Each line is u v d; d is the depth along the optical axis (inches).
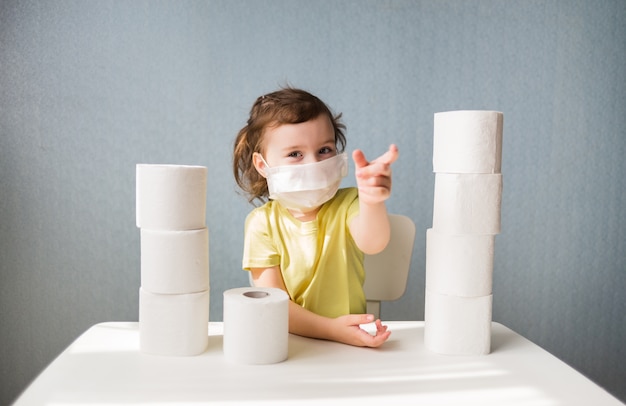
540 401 25.6
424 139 58.6
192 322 30.7
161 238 29.9
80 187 57.0
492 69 58.6
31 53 55.4
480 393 26.4
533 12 58.4
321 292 40.6
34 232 57.0
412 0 57.5
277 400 25.2
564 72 59.2
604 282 61.5
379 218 34.5
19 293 57.4
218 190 58.1
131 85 56.6
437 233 31.8
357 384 27.2
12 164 56.1
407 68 58.0
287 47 57.2
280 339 30.1
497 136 30.8
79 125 56.5
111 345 32.4
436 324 32.0
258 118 39.4
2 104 55.6
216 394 25.8
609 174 60.4
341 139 47.4
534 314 61.4
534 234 60.6
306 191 36.8
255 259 40.1
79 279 57.8
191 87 57.0
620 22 59.1
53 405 24.6
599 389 27.1
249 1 56.6
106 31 56.0
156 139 57.2
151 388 26.5
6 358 57.9
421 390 26.6
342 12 57.2
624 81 59.6
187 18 56.4
